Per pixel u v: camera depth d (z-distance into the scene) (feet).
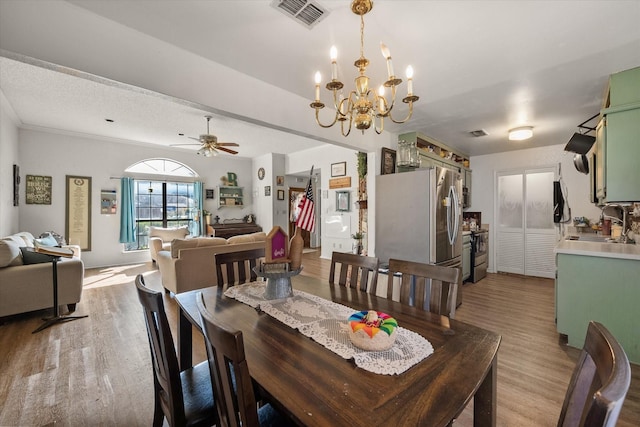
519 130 12.86
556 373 6.95
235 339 2.26
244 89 8.11
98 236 18.51
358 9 5.13
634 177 7.33
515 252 17.81
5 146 12.89
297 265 5.69
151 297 3.53
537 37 6.31
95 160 18.34
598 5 5.29
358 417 2.37
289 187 26.27
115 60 5.87
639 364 7.29
